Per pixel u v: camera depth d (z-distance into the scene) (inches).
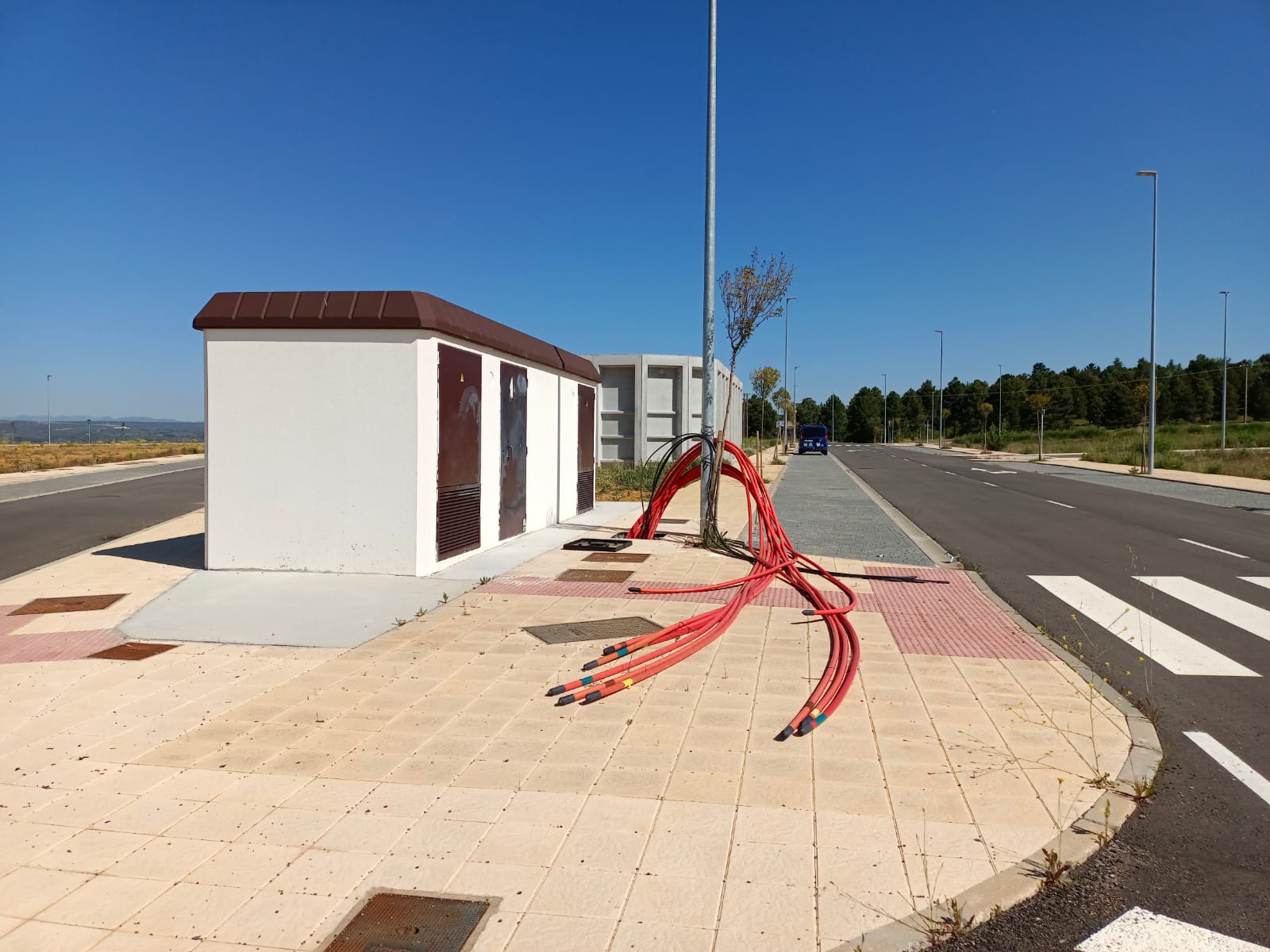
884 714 206.8
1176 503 777.6
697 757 179.8
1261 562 441.1
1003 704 214.4
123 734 191.6
